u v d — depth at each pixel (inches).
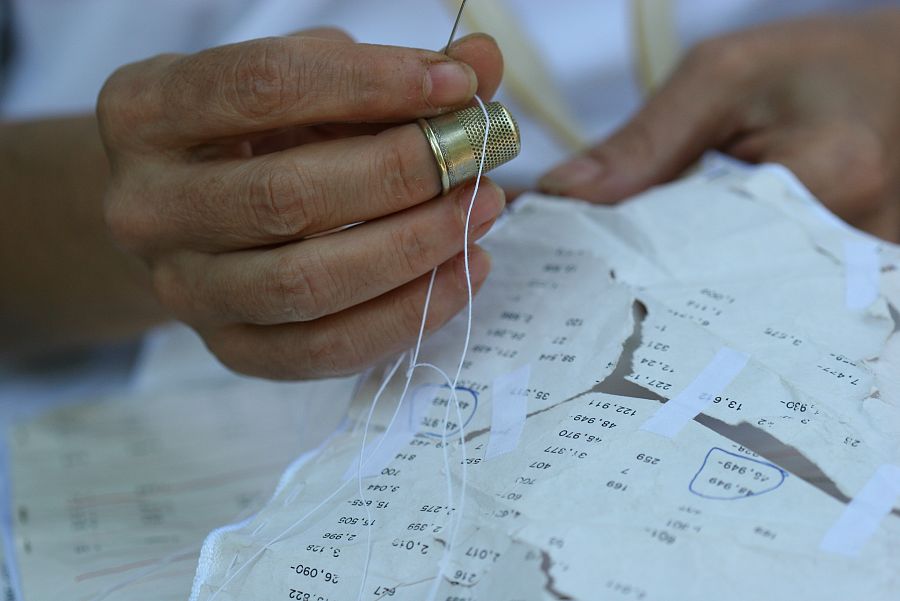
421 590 14.9
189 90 18.8
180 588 18.4
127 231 21.4
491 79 19.7
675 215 23.9
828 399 16.8
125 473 26.9
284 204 18.2
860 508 14.3
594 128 43.6
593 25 40.8
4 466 27.6
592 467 16.2
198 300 21.4
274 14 40.1
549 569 14.1
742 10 42.9
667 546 14.1
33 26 41.3
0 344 37.6
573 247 23.5
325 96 17.8
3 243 33.4
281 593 15.9
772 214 23.3
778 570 13.4
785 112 30.5
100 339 37.6
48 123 33.9
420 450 18.8
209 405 31.5
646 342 19.4
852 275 20.6
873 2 43.7
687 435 16.4
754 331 19.1
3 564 21.3
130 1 40.2
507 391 19.4
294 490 19.0
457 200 19.0
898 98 30.2
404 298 20.1
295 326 20.9
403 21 40.8
